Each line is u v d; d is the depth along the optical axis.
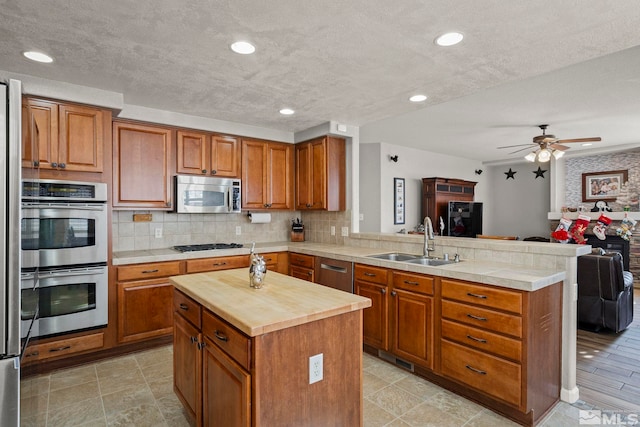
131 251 3.48
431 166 7.32
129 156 3.24
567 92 3.56
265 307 1.53
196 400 1.79
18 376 1.26
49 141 2.64
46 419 2.10
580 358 2.98
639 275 6.32
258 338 1.30
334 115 3.59
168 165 3.47
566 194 7.45
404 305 2.70
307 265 3.77
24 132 1.40
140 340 3.08
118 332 2.97
